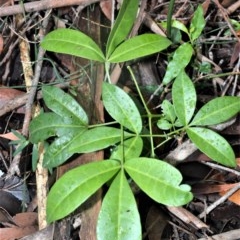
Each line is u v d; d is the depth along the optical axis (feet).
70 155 0.81
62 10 1.04
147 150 0.86
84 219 0.77
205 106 0.77
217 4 1.01
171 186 0.65
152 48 0.82
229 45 1.06
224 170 0.90
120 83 0.96
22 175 0.92
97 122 0.86
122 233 0.65
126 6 0.78
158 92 0.95
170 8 0.90
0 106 0.94
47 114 0.83
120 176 0.68
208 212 0.86
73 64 0.96
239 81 0.99
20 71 1.02
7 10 1.00
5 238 0.83
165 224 0.86
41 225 0.84
